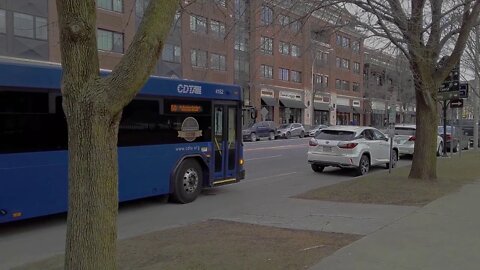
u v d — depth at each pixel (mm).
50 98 8570
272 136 45281
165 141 10750
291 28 13945
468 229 7316
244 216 8953
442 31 13305
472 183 12906
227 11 10219
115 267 4230
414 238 6754
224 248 6352
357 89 81375
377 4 11938
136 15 27734
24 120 8164
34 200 8320
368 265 5453
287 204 10172
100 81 4113
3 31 30312
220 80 47125
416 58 11953
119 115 4234
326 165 17281
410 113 91500
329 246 6430
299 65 65375
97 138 4086
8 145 7934
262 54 56219
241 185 14312
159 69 40031
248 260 5727
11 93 7984
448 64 12469
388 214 8734
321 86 68500
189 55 40250
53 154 8609
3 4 30219
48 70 8531
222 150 12320
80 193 4090
